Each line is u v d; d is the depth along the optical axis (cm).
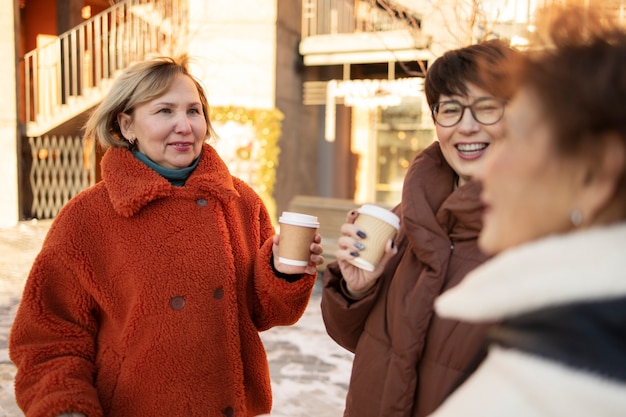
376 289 142
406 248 143
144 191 155
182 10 984
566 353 45
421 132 1241
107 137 170
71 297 154
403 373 125
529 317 49
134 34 1030
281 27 1001
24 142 1057
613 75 49
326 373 401
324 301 154
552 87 52
